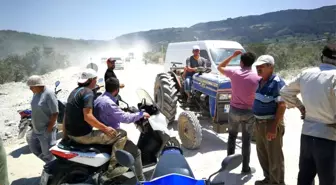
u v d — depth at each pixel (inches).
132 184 161.8
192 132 223.5
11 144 266.8
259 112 155.3
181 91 298.8
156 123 179.5
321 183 121.9
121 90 535.8
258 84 164.6
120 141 158.7
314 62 865.5
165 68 595.8
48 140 183.6
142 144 184.1
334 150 118.0
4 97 559.5
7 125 329.4
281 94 136.0
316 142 119.9
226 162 105.4
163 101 282.2
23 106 437.1
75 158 148.4
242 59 177.0
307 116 125.3
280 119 147.6
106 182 159.2
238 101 177.8
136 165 162.4
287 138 251.0
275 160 156.8
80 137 155.6
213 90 229.6
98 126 152.9
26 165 215.2
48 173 147.9
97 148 156.9
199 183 104.0
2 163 119.1
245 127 180.1
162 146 178.9
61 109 242.1
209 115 262.7
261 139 161.3
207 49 414.0
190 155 220.5
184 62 490.6
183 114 232.8
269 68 151.9
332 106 116.9
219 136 261.6
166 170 112.3
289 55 938.1
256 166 199.8
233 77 177.3
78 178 151.6
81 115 154.2
